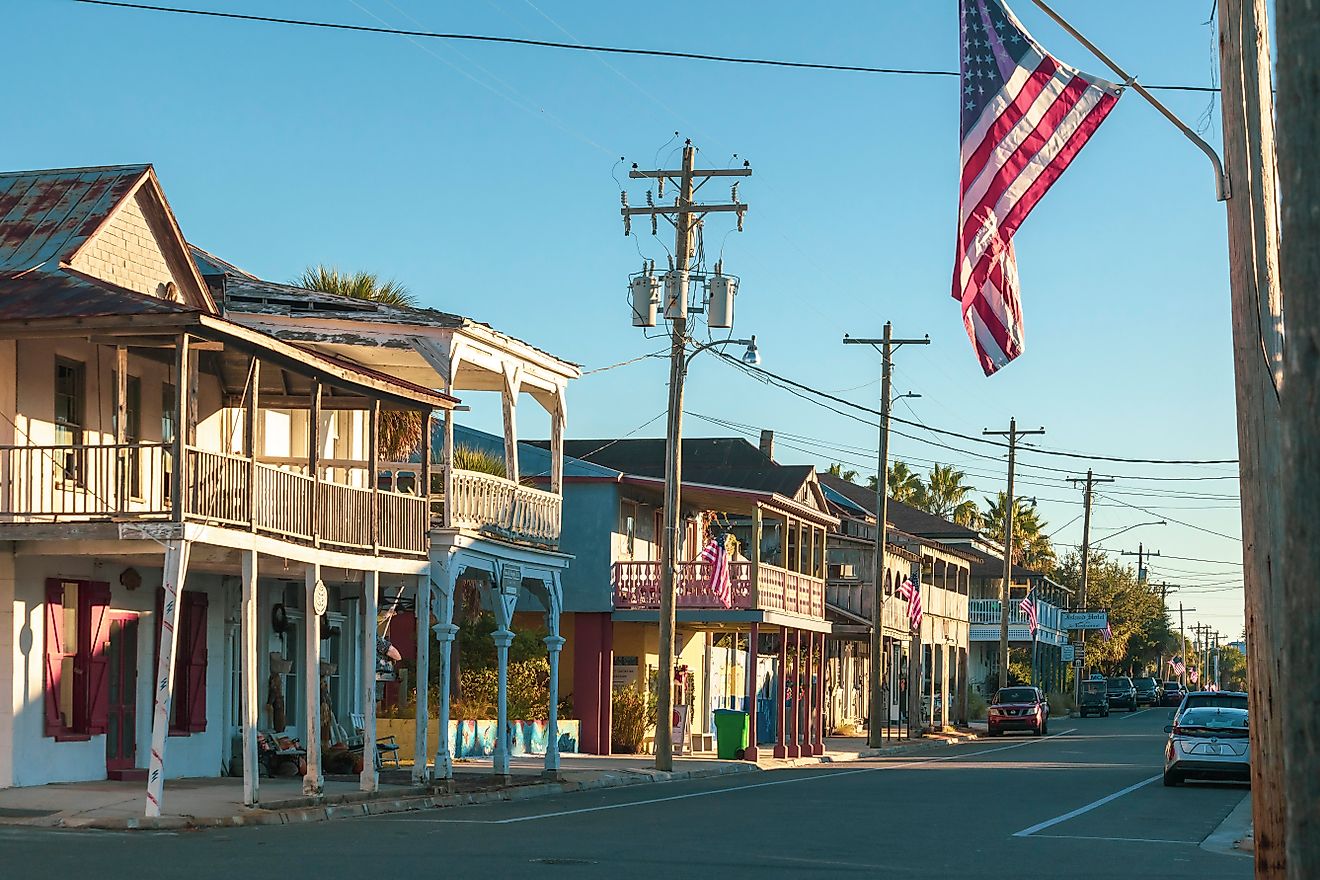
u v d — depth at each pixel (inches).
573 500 2162.9
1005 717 3184.1
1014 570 4862.2
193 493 1039.6
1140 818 1194.6
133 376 1257.4
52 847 827.4
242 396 1371.8
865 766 2053.4
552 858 830.5
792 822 1096.8
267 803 1101.7
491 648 2066.9
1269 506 543.8
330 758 1454.2
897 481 5802.2
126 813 1011.3
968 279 767.1
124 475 1111.0
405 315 1384.1
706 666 2496.3
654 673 2273.6
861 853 897.5
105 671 1246.3
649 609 2130.9
